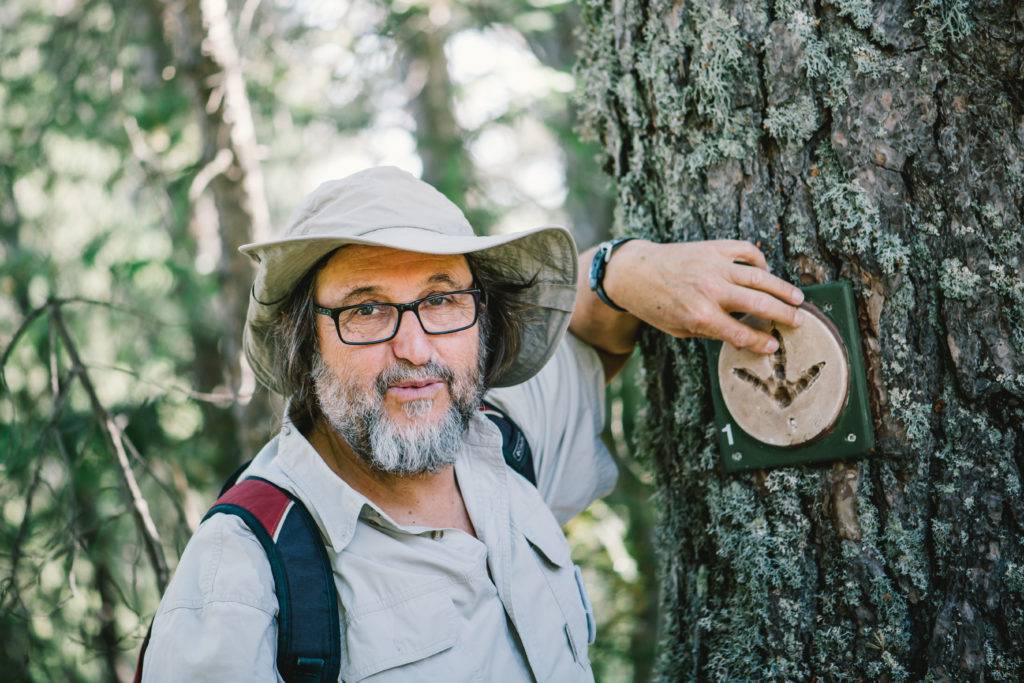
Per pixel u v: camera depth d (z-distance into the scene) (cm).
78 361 294
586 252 193
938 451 152
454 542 158
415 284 155
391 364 154
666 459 187
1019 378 148
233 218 382
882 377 153
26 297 502
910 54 150
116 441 287
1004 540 149
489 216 494
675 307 160
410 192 159
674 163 171
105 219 515
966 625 149
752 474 166
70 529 279
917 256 152
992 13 145
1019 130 148
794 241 158
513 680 155
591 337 196
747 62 160
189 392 302
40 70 507
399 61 553
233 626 136
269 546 143
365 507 153
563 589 169
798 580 161
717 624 172
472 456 173
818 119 155
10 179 494
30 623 309
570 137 460
